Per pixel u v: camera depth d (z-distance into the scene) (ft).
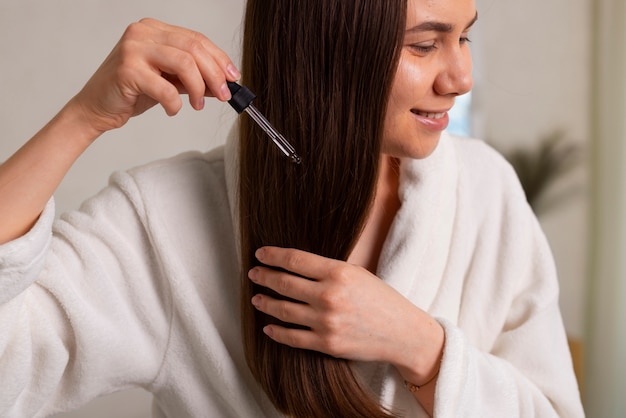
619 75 7.00
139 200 3.37
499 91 7.80
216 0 6.79
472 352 3.36
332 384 3.20
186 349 3.45
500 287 3.80
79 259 3.23
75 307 3.10
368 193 3.02
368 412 3.23
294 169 3.02
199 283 3.44
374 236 3.63
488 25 7.72
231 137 3.43
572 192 7.66
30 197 2.75
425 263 3.59
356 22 2.80
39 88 6.37
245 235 3.24
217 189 3.50
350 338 3.06
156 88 2.71
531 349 3.72
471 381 3.24
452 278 3.68
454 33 2.88
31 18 6.25
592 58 7.28
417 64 2.89
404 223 3.50
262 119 2.81
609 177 7.19
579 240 7.67
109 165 6.69
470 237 3.81
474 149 3.93
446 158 3.66
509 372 3.49
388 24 2.78
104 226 3.32
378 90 2.86
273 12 2.91
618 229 7.21
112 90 2.73
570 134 7.60
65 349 3.12
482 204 3.84
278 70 2.95
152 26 2.80
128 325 3.34
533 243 3.88
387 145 3.09
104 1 6.43
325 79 2.90
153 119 6.72
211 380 3.49
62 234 3.24
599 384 7.47
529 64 7.65
